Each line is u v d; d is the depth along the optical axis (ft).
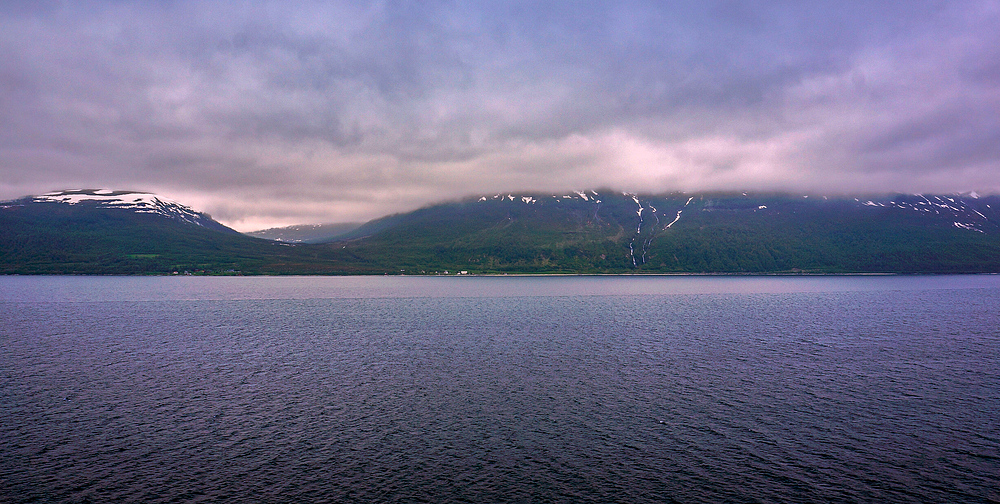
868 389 189.06
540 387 191.52
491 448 135.64
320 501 109.50
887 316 425.28
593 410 164.66
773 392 184.96
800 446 137.08
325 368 221.66
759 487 115.85
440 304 549.95
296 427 149.38
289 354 252.83
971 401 174.50
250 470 122.72
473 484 116.98
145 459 127.85
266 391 184.96
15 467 122.72
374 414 160.56
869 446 137.18
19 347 269.23
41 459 127.13
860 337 308.60
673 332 331.36
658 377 206.69
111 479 117.70
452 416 159.02
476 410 164.55
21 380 198.49
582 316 429.79
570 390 187.42
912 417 158.71
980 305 522.47
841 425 151.84
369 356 248.11
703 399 176.65
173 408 165.17
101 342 287.07
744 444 138.31
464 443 138.62
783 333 326.03
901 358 244.01
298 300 598.75
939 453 132.98
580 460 128.88
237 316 423.64
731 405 169.99
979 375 209.67
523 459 129.39
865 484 117.29
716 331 336.29
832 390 187.62
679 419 156.76
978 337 307.17
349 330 339.98
